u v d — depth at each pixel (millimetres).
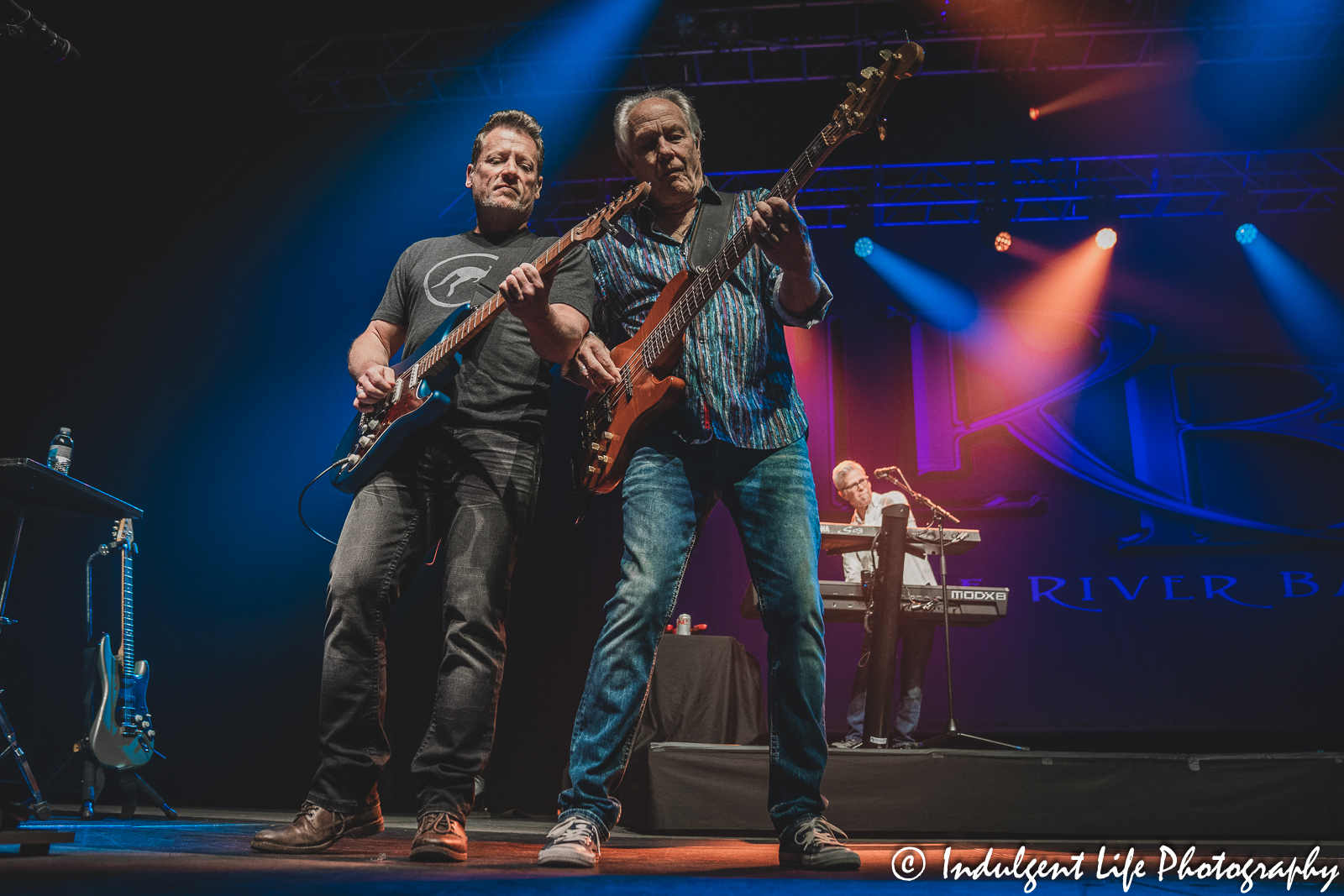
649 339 1853
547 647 6688
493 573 1831
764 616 1844
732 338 1901
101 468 6996
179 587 6836
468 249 2154
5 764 5715
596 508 6953
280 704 6633
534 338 1802
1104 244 7117
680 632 4773
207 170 7258
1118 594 6555
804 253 1739
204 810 5109
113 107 6602
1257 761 3357
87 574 4391
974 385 7121
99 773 4020
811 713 1756
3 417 6988
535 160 2211
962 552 4250
